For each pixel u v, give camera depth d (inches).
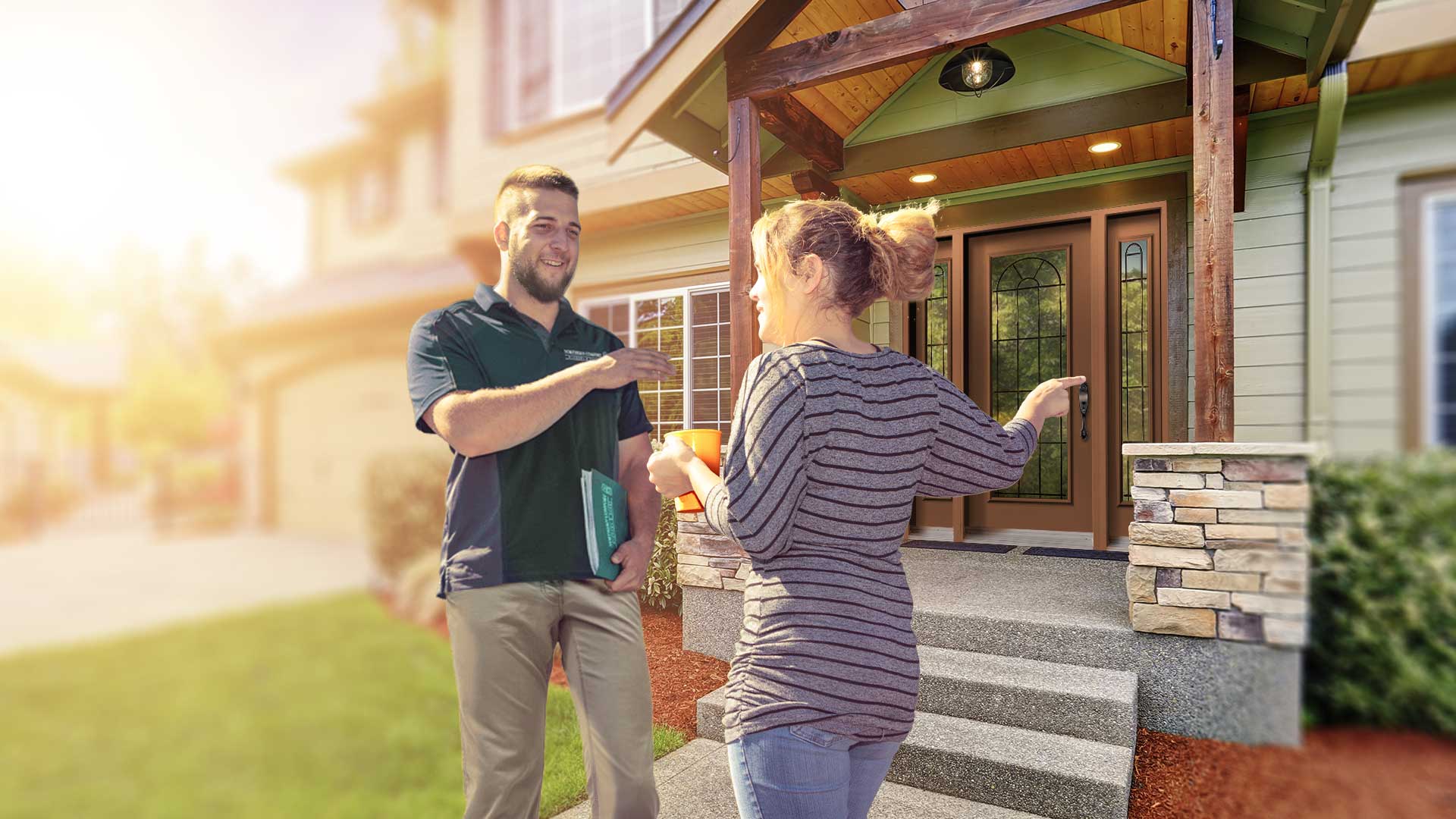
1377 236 145.1
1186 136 174.6
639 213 255.0
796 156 204.4
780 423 41.4
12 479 245.6
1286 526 79.3
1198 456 104.8
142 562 250.1
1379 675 59.2
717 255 250.8
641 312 264.1
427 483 281.6
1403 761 54.8
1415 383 80.1
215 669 183.9
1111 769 91.6
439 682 172.9
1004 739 102.0
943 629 127.1
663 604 174.6
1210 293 107.1
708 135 187.9
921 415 46.3
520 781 64.0
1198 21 109.4
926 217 51.6
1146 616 109.2
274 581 253.1
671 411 258.1
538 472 66.6
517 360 68.4
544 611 65.2
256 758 139.2
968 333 216.7
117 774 139.4
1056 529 206.1
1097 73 181.3
